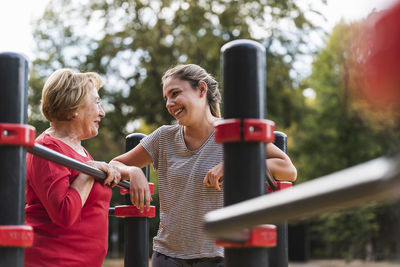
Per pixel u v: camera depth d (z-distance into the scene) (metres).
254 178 1.07
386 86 0.37
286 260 2.07
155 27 12.97
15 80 1.20
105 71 13.25
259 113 1.09
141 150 2.22
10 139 1.17
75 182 1.73
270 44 13.16
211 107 2.13
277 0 13.04
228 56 1.10
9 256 1.15
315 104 15.50
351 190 0.55
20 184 1.19
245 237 1.01
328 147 15.33
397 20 0.36
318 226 14.95
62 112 1.88
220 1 13.03
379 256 13.74
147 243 2.29
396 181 0.49
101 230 1.83
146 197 2.05
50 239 1.73
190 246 2.05
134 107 13.24
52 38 13.95
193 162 2.07
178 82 2.05
